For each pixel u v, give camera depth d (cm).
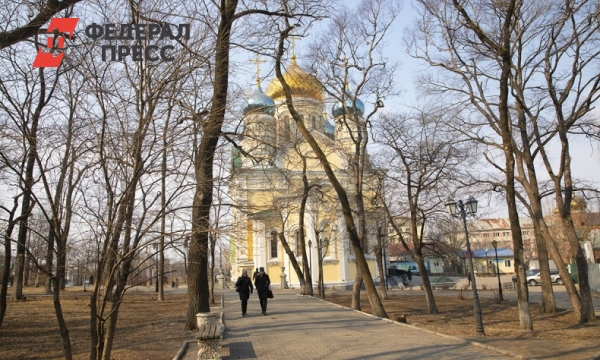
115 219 712
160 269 1063
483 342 1262
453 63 1923
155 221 723
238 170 923
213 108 843
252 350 1134
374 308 1888
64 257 729
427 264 7750
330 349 1123
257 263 4459
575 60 1806
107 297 764
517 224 1591
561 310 2125
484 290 3988
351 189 3997
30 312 2108
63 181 727
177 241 754
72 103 750
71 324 1766
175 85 757
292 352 1099
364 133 2323
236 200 907
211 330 961
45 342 1390
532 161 1897
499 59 1697
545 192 2036
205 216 790
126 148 719
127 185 721
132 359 1105
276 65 1895
